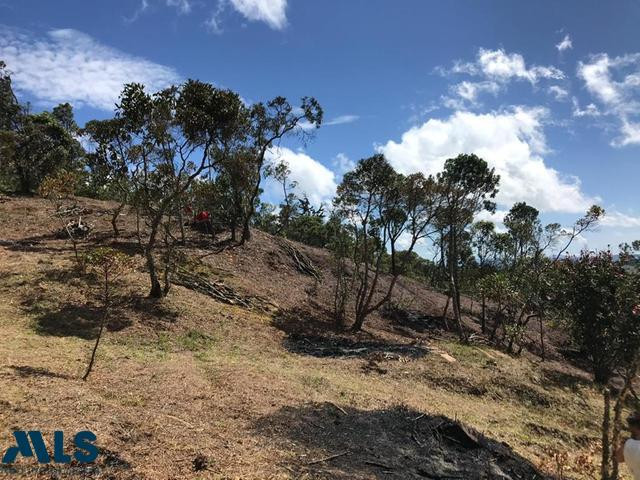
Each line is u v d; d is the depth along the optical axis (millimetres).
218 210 27125
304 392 9773
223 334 14938
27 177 34281
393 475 6332
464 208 23859
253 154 21922
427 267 48406
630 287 16500
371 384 11953
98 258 8742
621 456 4746
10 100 35188
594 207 20422
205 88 14828
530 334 30484
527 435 10164
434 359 15383
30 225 23938
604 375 17391
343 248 23844
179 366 10539
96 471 4938
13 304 13188
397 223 21375
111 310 14133
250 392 9102
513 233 28594
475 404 12023
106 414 6480
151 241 15969
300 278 26484
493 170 22609
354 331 20766
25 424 5645
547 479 7582
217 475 5332
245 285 21547
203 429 6754
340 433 7566
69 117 46344
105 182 18656
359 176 20281
